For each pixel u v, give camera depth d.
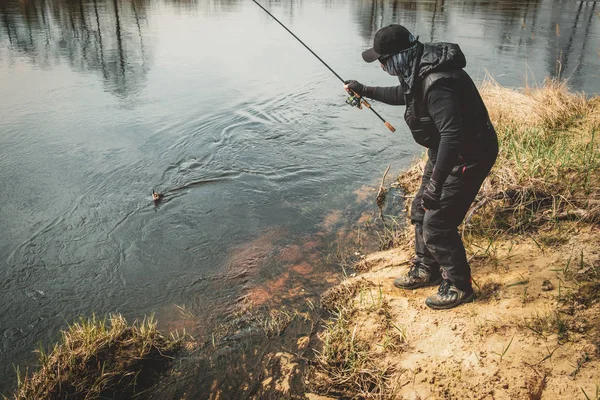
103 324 3.22
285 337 3.24
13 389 2.93
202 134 6.87
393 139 6.77
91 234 4.54
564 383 2.34
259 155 6.25
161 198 5.18
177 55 11.54
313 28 15.03
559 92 6.45
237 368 3.02
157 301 3.68
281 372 2.97
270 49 12.12
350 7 20.03
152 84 9.24
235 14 18.42
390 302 3.35
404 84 2.72
